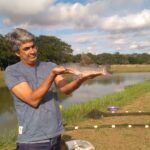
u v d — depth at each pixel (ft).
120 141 8.70
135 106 14.58
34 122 3.71
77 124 10.73
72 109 13.53
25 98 3.63
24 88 3.67
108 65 3.69
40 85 3.63
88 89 32.37
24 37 3.70
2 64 66.80
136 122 10.93
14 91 3.72
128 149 8.04
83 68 3.66
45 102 3.79
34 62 3.86
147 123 10.75
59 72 3.52
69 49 94.27
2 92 30.81
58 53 87.10
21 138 3.75
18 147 3.81
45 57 83.71
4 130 12.38
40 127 3.73
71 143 7.16
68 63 3.68
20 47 3.75
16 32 3.75
